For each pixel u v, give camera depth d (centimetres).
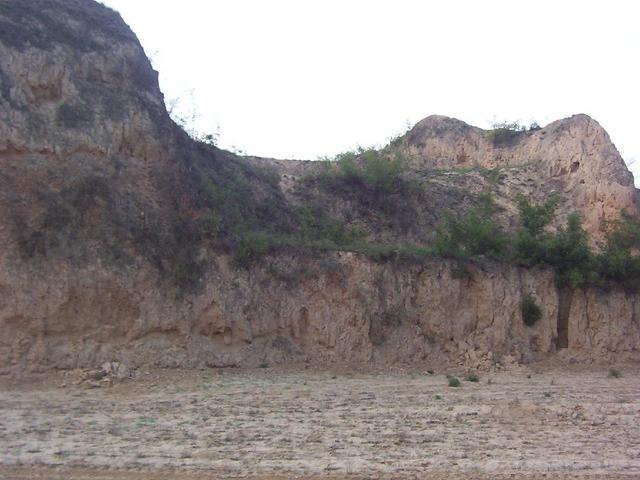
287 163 3809
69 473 1034
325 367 2266
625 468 1132
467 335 2627
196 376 1927
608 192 3806
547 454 1205
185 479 1028
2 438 1195
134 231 2025
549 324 2786
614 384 2225
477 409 1611
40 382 1700
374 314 2441
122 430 1277
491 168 4594
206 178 2470
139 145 2198
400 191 3653
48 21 2164
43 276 1811
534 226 3148
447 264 2659
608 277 2991
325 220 3178
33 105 2012
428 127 4938
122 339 1922
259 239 2347
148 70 2392
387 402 1683
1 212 1822
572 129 4341
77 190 1966
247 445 1205
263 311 2231
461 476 1074
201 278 2116
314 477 1051
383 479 1051
